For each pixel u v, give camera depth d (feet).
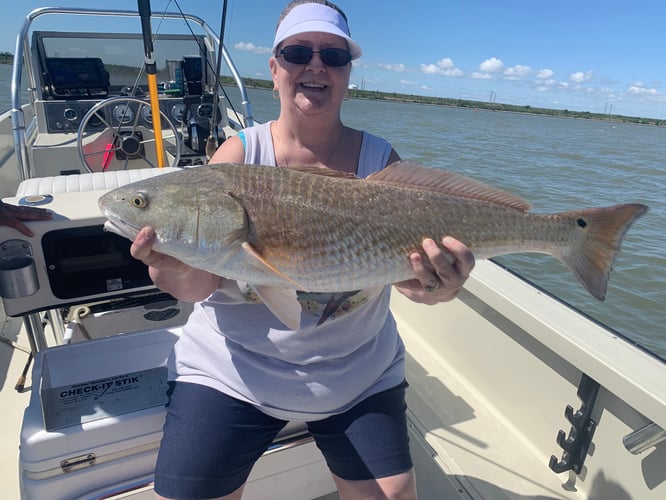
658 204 40.06
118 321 9.33
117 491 6.06
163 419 6.25
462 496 7.79
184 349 6.62
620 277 26.16
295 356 6.10
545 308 8.37
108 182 8.89
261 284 5.59
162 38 19.60
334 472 6.38
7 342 11.46
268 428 6.33
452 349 10.68
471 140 81.41
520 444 8.82
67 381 6.68
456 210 5.88
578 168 57.21
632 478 7.09
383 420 6.27
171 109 18.72
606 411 7.44
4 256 6.84
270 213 5.44
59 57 18.58
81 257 7.37
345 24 6.36
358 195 5.68
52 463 5.76
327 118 6.34
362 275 5.69
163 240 5.37
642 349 7.30
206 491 5.80
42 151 16.78
